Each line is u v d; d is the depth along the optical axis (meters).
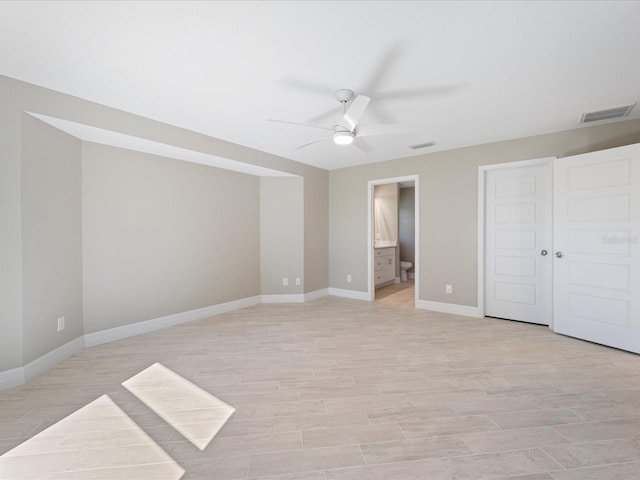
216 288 4.35
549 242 3.68
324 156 4.61
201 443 1.68
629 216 2.87
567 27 1.76
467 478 1.43
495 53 2.02
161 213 3.73
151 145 3.27
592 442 1.67
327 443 1.68
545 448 1.62
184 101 2.71
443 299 4.41
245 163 4.09
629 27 1.76
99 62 2.11
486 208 4.12
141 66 2.16
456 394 2.17
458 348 3.03
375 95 2.61
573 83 2.42
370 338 3.33
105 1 1.54
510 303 3.98
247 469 1.49
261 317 4.18
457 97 2.66
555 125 3.34
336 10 1.61
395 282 6.96
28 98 2.38
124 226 3.40
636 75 2.30
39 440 1.71
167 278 3.79
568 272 3.32
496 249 4.06
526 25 1.74
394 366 2.63
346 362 2.72
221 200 4.41
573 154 3.47
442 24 1.73
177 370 2.57
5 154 2.30
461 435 1.73
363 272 5.22
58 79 2.33
